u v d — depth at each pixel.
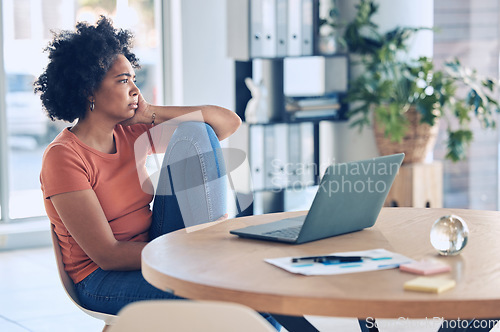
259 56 4.81
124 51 2.36
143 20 5.21
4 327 3.26
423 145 4.93
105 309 2.04
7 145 4.93
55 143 2.12
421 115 4.86
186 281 1.40
